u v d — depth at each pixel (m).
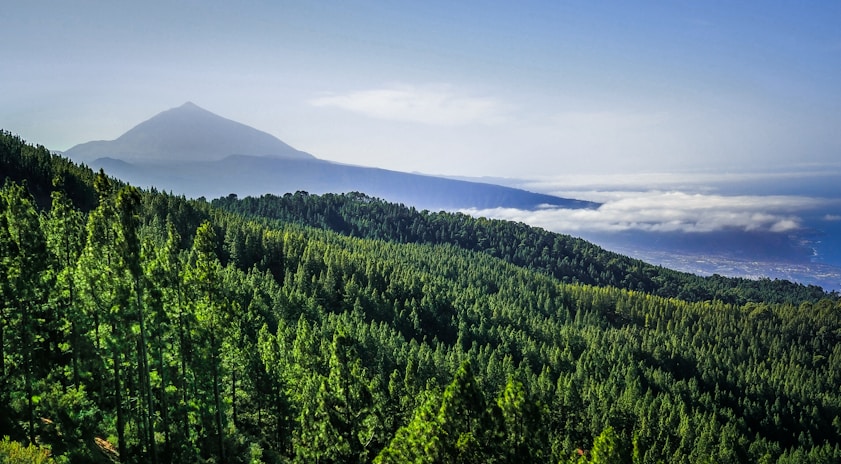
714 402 125.31
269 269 146.25
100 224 34.69
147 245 37.28
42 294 36.38
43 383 35.38
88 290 33.62
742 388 136.25
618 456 30.48
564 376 112.62
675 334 184.50
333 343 38.16
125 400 37.94
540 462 26.72
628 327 184.75
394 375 70.50
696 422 97.50
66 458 31.59
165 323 36.06
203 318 38.22
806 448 115.31
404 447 27.92
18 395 34.66
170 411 38.50
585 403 101.19
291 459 50.41
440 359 98.81
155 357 36.59
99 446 36.22
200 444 39.97
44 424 35.09
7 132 181.25
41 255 36.72
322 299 135.88
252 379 54.88
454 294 166.88
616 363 134.38
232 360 48.50
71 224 43.66
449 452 25.83
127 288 33.66
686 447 90.31
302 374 51.31
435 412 27.61
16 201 36.44
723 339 180.62
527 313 174.75
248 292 109.12
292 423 54.72
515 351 131.62
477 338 137.75
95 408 35.75
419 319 140.88
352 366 37.91
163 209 160.50
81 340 36.47
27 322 35.34
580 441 89.69
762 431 120.81
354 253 182.50
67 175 160.25
